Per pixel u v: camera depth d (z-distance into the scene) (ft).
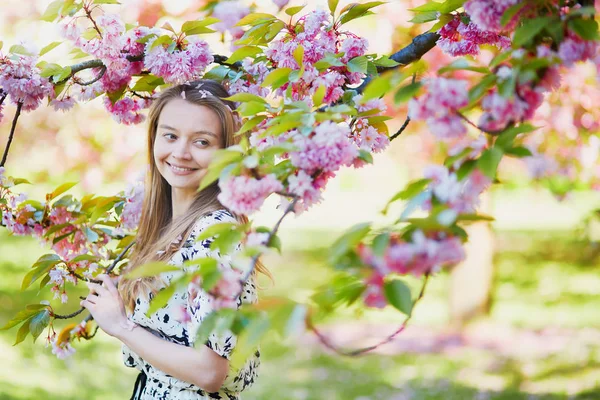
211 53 8.11
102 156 27.71
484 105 5.28
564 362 25.03
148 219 8.93
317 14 7.79
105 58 8.23
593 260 42.22
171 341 7.52
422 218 4.76
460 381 23.30
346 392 22.39
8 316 28.68
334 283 5.05
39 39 21.43
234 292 5.41
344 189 66.39
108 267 9.09
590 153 21.68
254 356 7.95
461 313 32.42
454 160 5.17
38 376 21.52
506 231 52.34
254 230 5.65
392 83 5.16
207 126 8.09
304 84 7.52
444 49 8.04
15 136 28.45
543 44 5.62
